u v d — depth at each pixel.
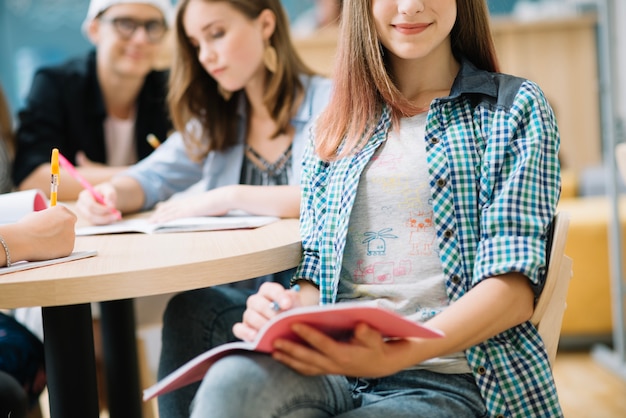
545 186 1.09
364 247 1.17
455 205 1.11
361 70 1.24
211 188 1.76
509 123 1.11
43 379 1.53
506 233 1.05
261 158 1.72
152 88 2.46
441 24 1.19
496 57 1.29
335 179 1.22
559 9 4.28
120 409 1.71
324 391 0.99
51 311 1.19
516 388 1.06
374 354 0.92
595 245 2.75
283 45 1.71
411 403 1.03
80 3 4.55
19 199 1.39
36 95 2.40
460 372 1.08
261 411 0.92
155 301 2.09
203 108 1.75
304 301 1.20
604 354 2.66
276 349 0.94
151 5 2.36
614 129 2.55
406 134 1.20
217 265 1.11
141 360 2.08
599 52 4.16
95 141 2.44
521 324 1.08
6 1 4.49
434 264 1.12
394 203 1.15
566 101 4.19
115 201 1.67
